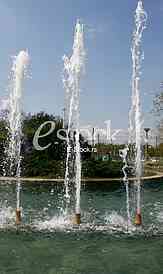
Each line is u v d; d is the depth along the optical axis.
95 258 9.62
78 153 15.11
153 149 57.19
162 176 39.09
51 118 44.78
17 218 13.81
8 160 38.03
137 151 15.73
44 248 10.42
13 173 37.94
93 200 20.91
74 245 10.75
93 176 37.47
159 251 10.21
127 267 8.97
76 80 15.68
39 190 26.16
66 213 15.88
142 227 13.09
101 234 11.98
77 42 15.55
